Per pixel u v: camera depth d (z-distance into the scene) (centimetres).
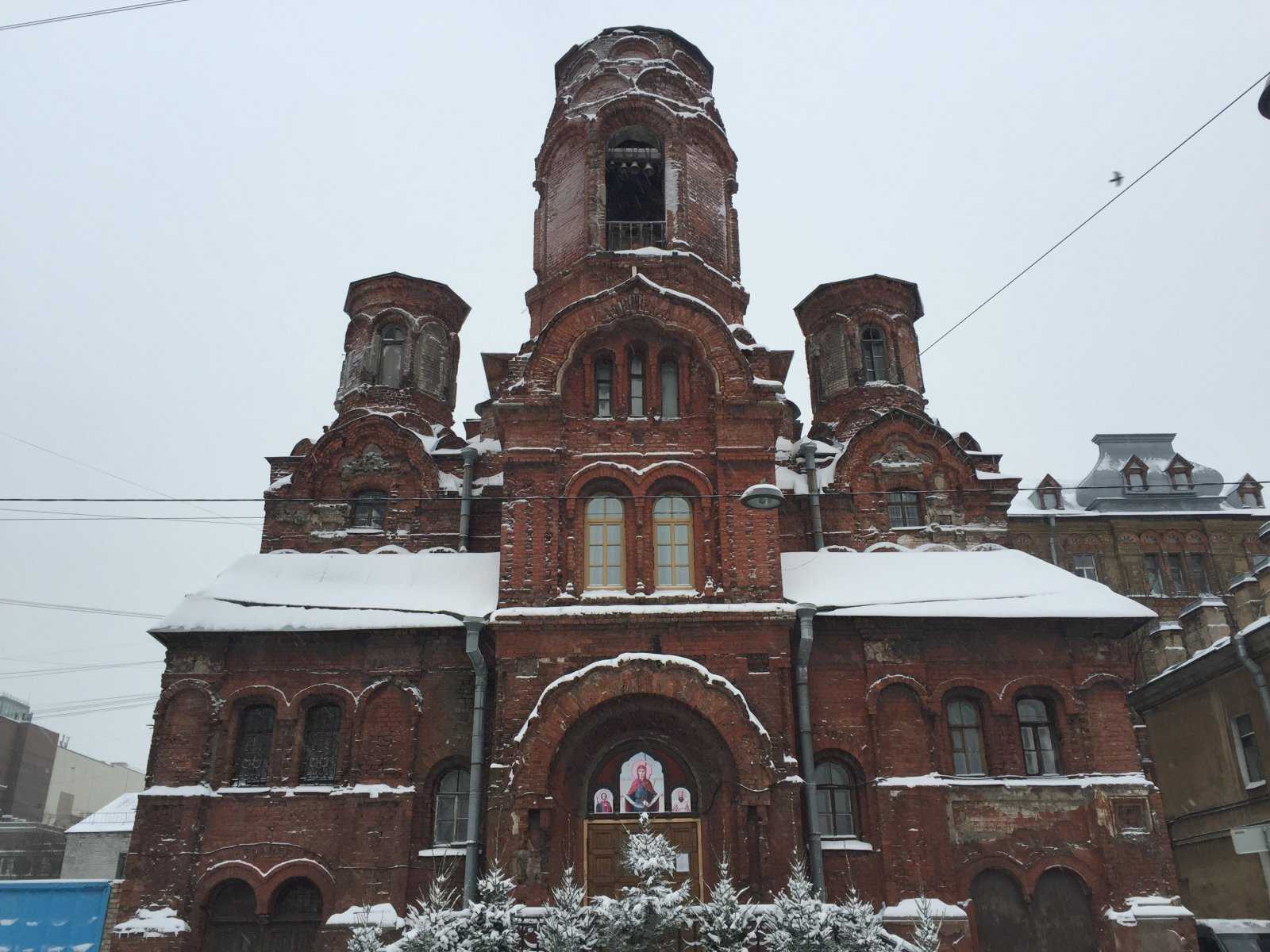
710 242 3133
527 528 2541
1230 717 2780
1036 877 2383
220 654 2631
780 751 2317
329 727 2622
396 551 2942
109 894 2530
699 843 2322
